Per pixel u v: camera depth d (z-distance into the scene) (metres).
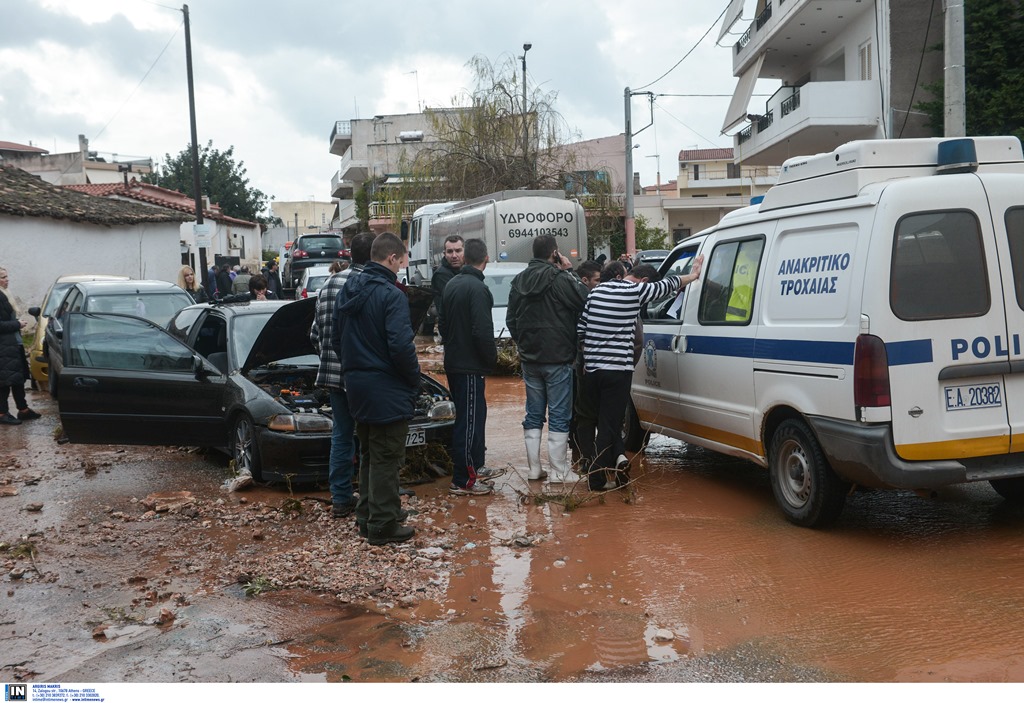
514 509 6.77
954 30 12.00
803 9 23.77
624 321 7.02
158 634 4.58
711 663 4.09
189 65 25.61
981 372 5.38
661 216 60.91
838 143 26.34
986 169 5.69
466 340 7.11
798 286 5.96
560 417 7.48
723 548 5.68
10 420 11.17
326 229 95.88
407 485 7.61
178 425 8.16
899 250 5.32
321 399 8.16
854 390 5.34
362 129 59.81
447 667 4.14
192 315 9.47
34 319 22.95
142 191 40.22
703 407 7.07
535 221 18.20
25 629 4.68
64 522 6.64
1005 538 5.70
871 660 4.06
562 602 4.88
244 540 6.16
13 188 24.75
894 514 6.33
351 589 5.14
